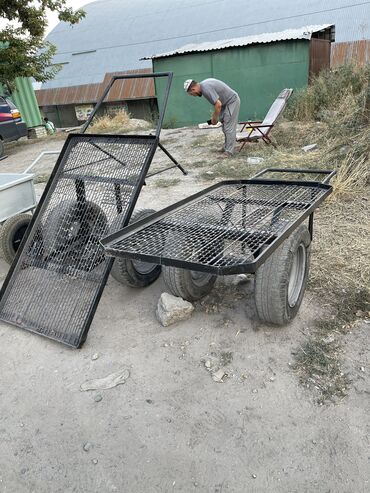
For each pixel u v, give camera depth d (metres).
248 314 3.06
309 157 6.43
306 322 2.93
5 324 3.27
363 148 5.68
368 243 3.80
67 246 3.46
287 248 2.65
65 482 2.04
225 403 2.37
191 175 6.75
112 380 2.60
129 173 3.31
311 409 2.28
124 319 3.18
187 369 2.63
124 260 3.25
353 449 2.05
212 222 3.13
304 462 2.02
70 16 13.77
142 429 2.26
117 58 22.81
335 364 2.55
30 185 4.02
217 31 22.16
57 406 2.46
